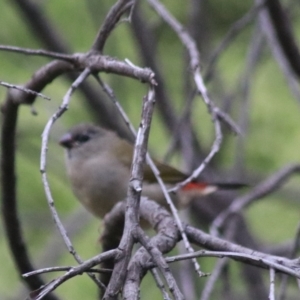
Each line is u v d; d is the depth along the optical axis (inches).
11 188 283.4
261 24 375.9
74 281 430.0
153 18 484.1
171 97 490.6
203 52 450.3
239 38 492.7
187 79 421.1
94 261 164.2
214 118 241.4
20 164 478.9
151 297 442.6
